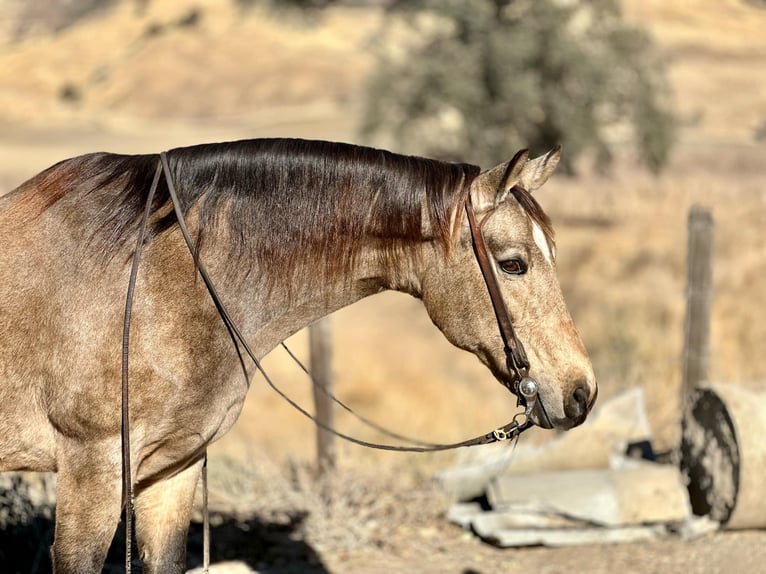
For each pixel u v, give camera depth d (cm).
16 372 344
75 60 14638
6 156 4722
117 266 342
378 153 360
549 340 339
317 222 355
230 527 575
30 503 508
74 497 341
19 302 342
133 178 356
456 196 342
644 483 584
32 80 13725
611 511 577
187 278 345
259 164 357
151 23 15612
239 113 10994
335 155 358
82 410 338
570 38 2758
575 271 1593
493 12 2798
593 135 2775
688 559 546
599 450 612
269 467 653
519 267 339
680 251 1644
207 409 351
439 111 2806
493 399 1006
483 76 2727
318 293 362
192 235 351
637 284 1440
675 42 9856
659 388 817
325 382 641
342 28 14125
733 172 3347
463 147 2759
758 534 583
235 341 353
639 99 2888
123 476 343
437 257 350
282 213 355
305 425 975
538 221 341
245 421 977
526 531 568
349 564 540
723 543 568
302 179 356
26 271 343
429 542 575
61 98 12431
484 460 649
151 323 339
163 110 11375
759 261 1382
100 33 16000
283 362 1190
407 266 357
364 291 368
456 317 350
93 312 338
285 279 358
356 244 357
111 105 11762
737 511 567
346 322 1493
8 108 10569
